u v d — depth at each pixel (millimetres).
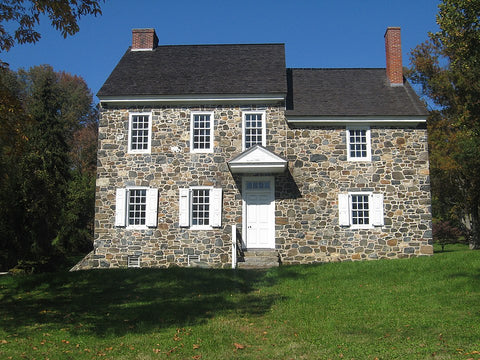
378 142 17453
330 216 17141
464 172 26609
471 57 19406
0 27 10523
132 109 17906
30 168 20625
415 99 18312
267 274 13469
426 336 7641
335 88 19484
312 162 17391
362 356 6820
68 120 40500
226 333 8148
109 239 17250
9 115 11055
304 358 6812
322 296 10766
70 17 10406
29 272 20312
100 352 7227
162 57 20453
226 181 17422
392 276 12500
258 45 21188
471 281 11211
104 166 17625
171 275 12891
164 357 6945
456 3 18188
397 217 17078
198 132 17828
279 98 17516
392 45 19938
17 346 7500
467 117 22578
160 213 17312
